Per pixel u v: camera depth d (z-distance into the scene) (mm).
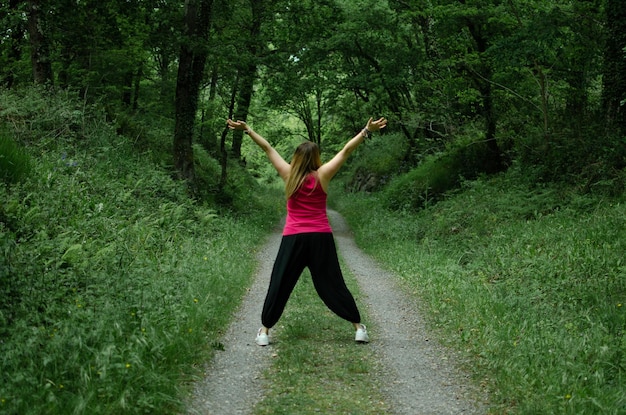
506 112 16312
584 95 15023
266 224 18094
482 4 14930
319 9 18328
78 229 7996
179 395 4027
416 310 7258
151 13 16844
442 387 4574
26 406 3396
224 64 17188
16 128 11594
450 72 17078
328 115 35812
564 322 6055
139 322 4820
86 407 3453
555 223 10328
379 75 19453
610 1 12406
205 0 16219
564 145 13617
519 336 5500
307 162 5344
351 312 5570
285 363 4887
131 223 9750
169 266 7223
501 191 13977
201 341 5234
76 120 13078
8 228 6867
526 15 14156
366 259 12680
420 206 18266
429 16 17641
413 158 26000
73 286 5684
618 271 7402
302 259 5422
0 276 4984
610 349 4949
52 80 14055
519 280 8094
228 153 30438
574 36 13547
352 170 35156
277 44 18594
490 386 4551
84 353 4109
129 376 3818
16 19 15320
